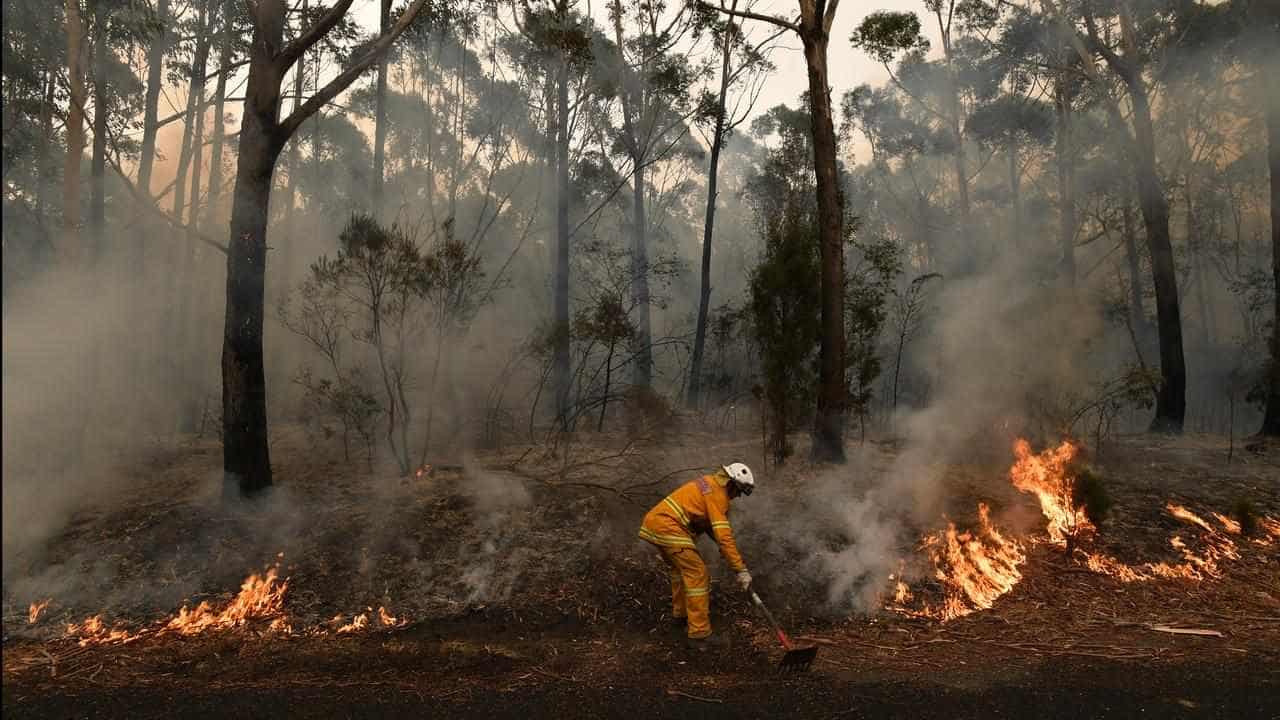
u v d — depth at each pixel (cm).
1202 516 808
